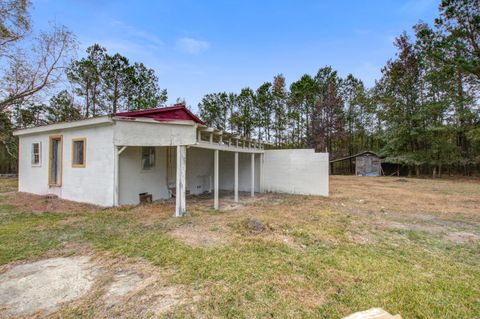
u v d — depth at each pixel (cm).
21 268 304
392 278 284
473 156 1928
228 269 300
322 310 222
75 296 243
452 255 359
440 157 1969
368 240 422
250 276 284
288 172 1027
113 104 1694
